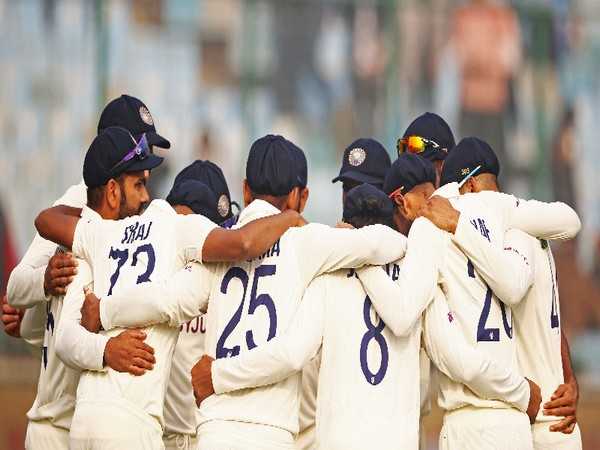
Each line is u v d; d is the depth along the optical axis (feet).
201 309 71.41
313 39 214.28
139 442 69.26
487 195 74.69
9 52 199.72
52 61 201.67
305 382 79.82
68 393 76.89
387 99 215.92
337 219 213.05
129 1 205.98
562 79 225.15
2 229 195.72
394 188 75.05
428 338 71.82
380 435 68.64
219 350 69.31
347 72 215.10
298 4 213.66
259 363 67.82
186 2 209.05
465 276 71.97
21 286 78.13
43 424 77.87
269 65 212.02
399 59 216.74
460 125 219.61
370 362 69.56
